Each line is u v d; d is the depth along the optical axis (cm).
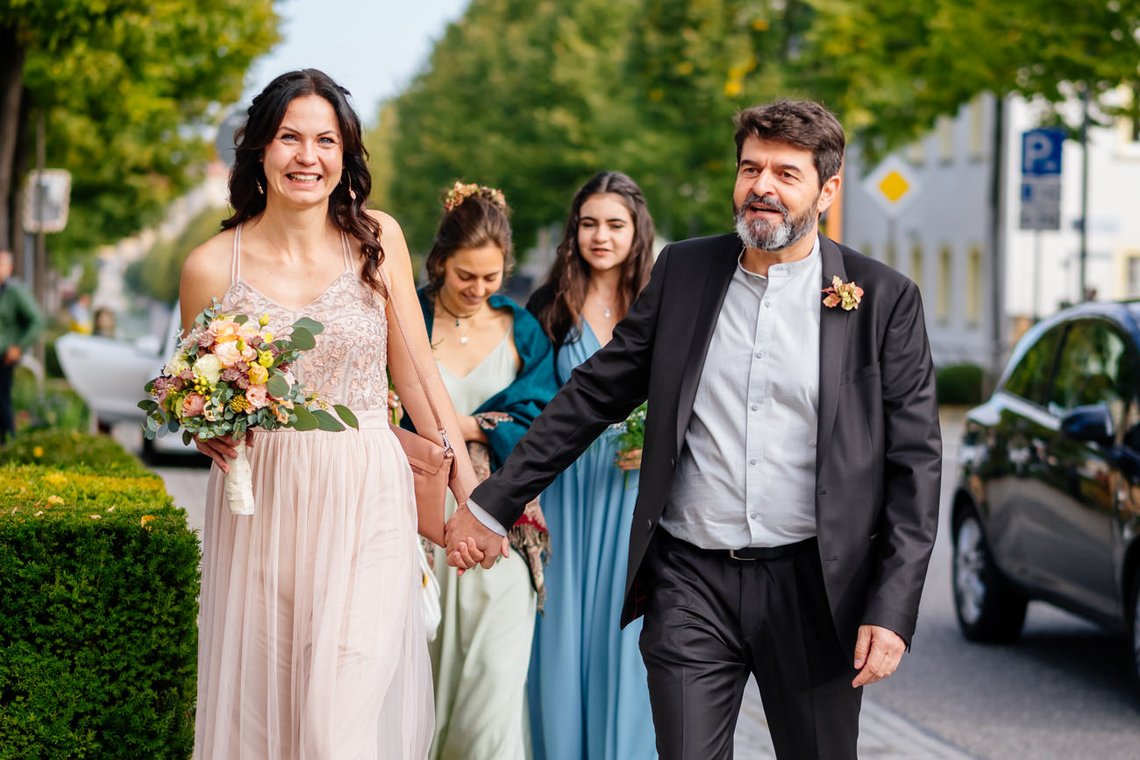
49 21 1864
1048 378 1327
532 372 818
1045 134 2556
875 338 606
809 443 609
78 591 690
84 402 2673
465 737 783
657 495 619
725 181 4497
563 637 804
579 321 840
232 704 615
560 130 5578
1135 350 1197
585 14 5500
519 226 6475
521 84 6394
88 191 5097
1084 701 1173
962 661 1317
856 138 3850
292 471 612
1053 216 2588
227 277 627
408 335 659
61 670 691
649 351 641
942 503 2236
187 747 718
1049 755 1018
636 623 798
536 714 823
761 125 604
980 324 5653
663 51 4525
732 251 629
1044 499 1256
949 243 5997
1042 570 1266
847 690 613
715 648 613
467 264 803
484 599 786
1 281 2208
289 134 613
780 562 611
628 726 794
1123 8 2509
